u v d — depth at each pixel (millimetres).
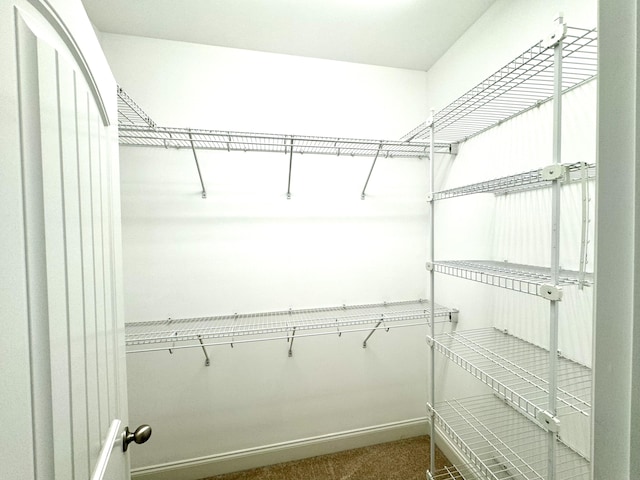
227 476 1553
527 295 1158
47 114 428
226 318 1588
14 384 342
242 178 1596
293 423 1678
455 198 1619
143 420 1499
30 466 366
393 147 1721
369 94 1735
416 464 1600
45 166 419
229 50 1559
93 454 561
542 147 1089
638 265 224
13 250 350
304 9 1297
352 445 1735
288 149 1635
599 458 243
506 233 1272
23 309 365
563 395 992
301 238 1680
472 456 1131
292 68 1632
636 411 224
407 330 1816
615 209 237
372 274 1786
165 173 1512
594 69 905
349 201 1738
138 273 1491
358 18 1359
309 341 1683
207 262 1569
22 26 379
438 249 1776
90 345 560
